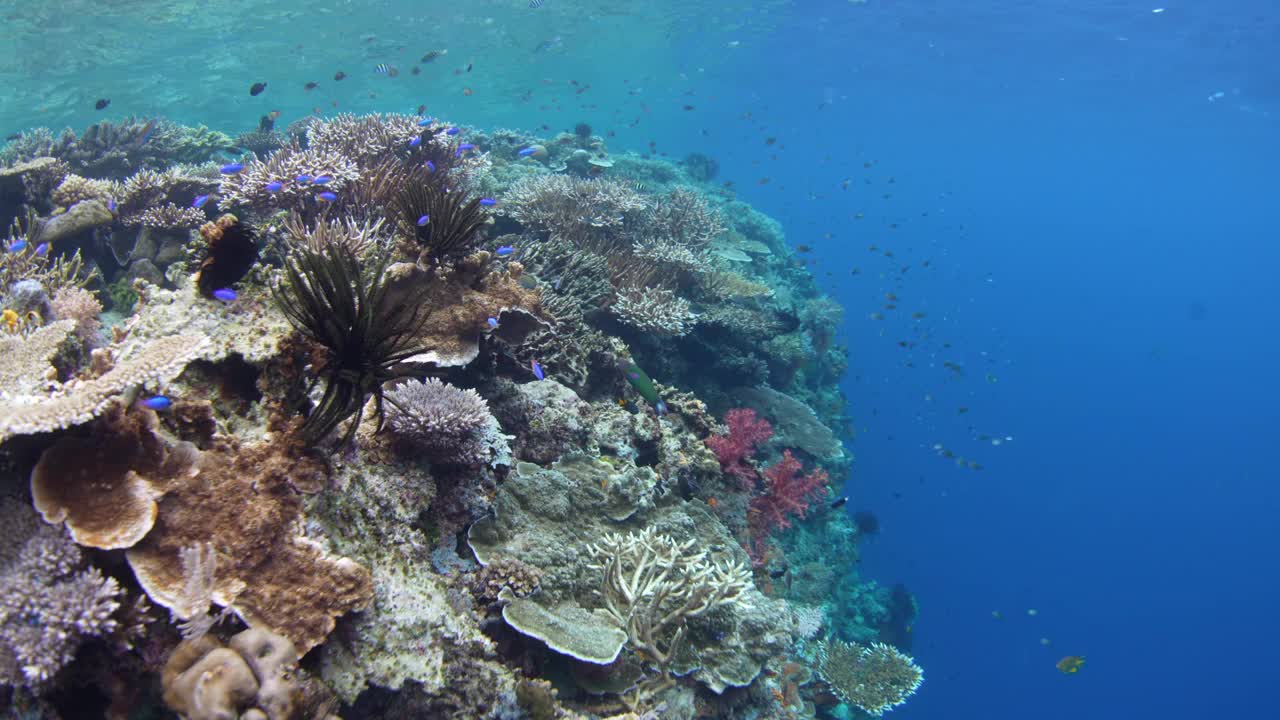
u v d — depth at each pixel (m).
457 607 4.10
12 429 2.47
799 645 9.20
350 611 3.17
